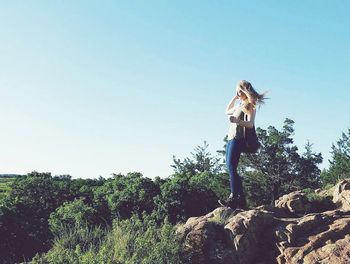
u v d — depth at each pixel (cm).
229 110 857
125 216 2641
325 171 4525
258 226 938
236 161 857
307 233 915
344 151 4288
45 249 2478
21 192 2888
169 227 930
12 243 2503
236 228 923
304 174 5959
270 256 898
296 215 1086
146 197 2659
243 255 895
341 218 944
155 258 862
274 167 5975
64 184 3016
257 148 840
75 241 1027
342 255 820
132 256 869
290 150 5994
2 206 2567
